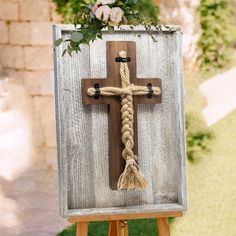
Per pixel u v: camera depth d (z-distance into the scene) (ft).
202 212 18.16
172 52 10.48
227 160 20.06
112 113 10.12
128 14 10.33
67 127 10.05
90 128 10.16
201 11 23.93
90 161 10.16
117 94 10.08
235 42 23.89
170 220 17.62
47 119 24.02
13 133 23.54
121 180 9.99
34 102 24.49
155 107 10.43
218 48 23.73
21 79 24.79
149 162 10.40
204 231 17.54
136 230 17.20
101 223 17.49
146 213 10.36
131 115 10.08
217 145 20.57
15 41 25.08
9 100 24.49
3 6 25.14
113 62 10.16
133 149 10.19
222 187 19.15
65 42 10.11
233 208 18.34
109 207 10.24
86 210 10.06
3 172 21.70
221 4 23.94
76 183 10.11
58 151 10.05
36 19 24.94
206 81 23.18
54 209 19.39
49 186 20.97
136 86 10.18
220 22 23.88
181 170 10.39
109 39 10.27
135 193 10.36
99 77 10.20
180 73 10.38
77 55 10.12
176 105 10.44
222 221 17.87
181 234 17.40
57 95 9.98
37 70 24.79
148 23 10.37
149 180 10.41
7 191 20.53
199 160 20.13
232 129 21.15
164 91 10.46
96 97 10.07
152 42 10.43
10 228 18.26
